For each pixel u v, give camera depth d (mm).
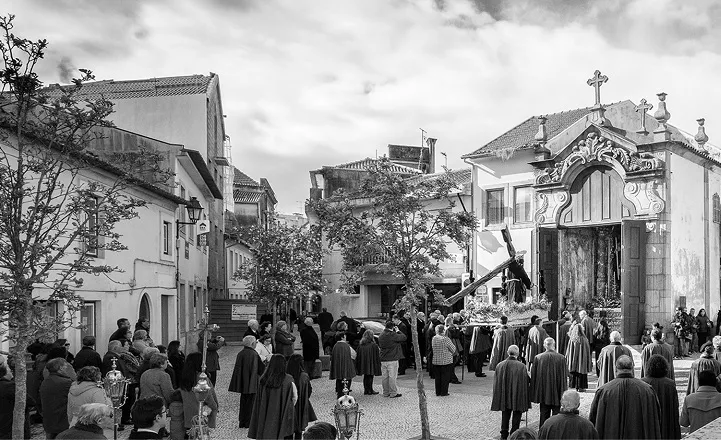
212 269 36219
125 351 12305
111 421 8211
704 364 10953
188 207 23516
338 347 15695
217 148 37812
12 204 8336
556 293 28453
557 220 28500
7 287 8547
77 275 15242
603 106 28672
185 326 25969
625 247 25219
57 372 9695
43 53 8617
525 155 29766
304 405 9906
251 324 16688
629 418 8398
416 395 16344
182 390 9219
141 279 19562
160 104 32500
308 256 25281
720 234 29266
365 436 12086
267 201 55625
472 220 12773
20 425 8070
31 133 9219
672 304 25406
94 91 33656
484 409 14430
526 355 16844
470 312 21312
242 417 12828
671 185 25750
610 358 13750
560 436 7773
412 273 12492
